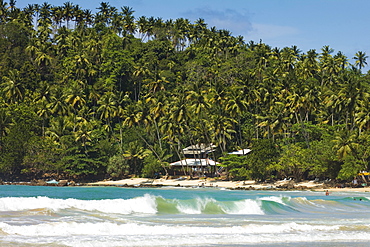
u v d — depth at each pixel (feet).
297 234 111.14
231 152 420.77
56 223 109.50
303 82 463.83
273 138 399.24
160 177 417.28
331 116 413.18
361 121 323.98
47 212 129.18
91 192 246.27
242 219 135.64
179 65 603.26
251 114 456.45
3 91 441.68
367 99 361.30
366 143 302.04
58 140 419.13
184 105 390.01
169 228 112.27
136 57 594.24
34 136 394.32
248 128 447.42
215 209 157.07
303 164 323.57
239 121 429.79
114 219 126.52
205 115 425.28
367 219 142.72
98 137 438.40
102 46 571.28
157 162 411.75
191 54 613.11
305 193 267.39
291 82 437.58
